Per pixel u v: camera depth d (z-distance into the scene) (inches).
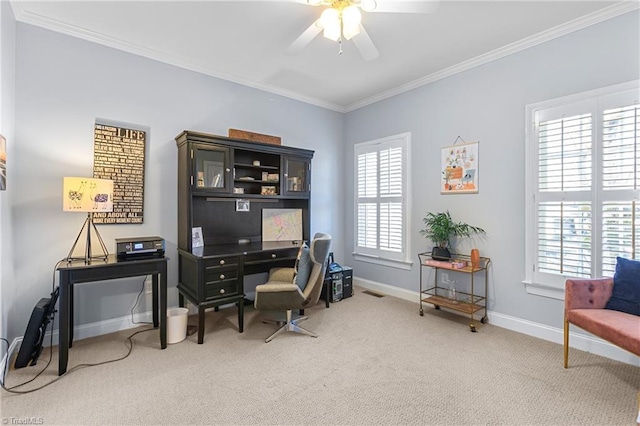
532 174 109.3
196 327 117.0
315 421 65.7
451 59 125.0
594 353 95.3
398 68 133.4
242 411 68.8
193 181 116.7
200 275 105.0
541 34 105.0
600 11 92.4
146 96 119.0
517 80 113.3
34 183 98.4
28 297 97.5
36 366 87.2
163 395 74.4
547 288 105.9
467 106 128.5
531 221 109.7
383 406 70.6
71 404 70.8
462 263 121.4
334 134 183.2
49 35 100.2
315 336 108.5
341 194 187.5
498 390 76.6
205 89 133.6
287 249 130.3
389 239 161.0
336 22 79.4
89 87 107.5
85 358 92.5
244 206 145.0
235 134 138.4
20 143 96.0
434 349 99.0
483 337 108.2
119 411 68.6
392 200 159.3
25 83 96.7
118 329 113.8
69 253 103.9
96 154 109.0
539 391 76.1
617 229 91.3
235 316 128.7
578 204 98.6
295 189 150.0
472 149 127.0
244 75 140.6
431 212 142.6
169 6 91.4
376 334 110.9
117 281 113.9
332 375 83.5
